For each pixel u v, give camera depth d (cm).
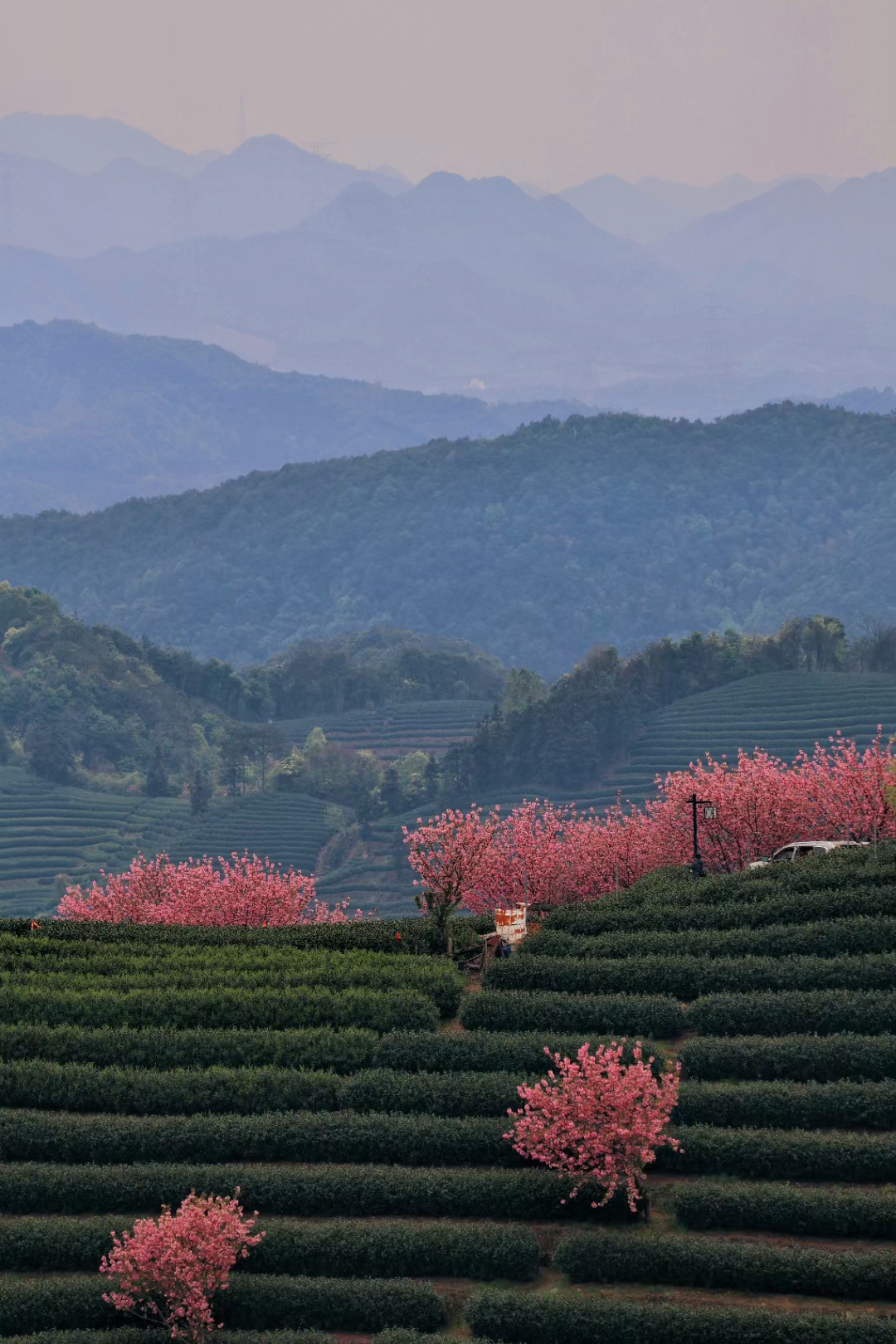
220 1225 4106
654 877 8419
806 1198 4350
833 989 5712
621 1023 5659
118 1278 4284
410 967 6334
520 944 6838
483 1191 4591
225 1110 5225
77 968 6769
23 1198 4766
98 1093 5309
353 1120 4962
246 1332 4131
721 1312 3938
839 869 6919
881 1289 4031
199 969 6644
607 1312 3991
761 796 8638
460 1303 4216
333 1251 4359
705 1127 4766
